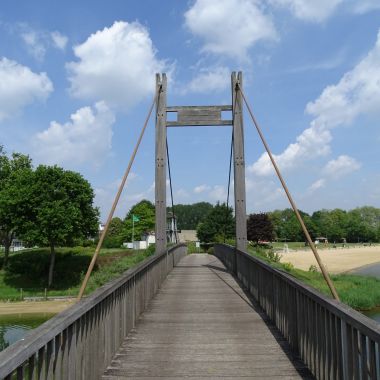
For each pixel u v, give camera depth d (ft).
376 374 9.20
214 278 44.39
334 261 173.68
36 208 113.50
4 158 153.48
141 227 249.34
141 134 23.67
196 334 20.86
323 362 13.33
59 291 111.55
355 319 10.04
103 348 15.23
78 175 120.98
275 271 21.31
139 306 24.75
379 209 451.94
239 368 15.67
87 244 178.50
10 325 66.54
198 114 44.86
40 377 8.98
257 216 241.76
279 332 21.08
